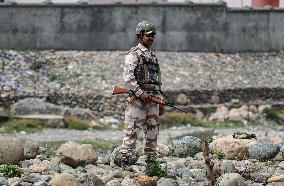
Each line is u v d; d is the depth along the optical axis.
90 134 75.88
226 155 36.66
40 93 88.75
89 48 102.88
